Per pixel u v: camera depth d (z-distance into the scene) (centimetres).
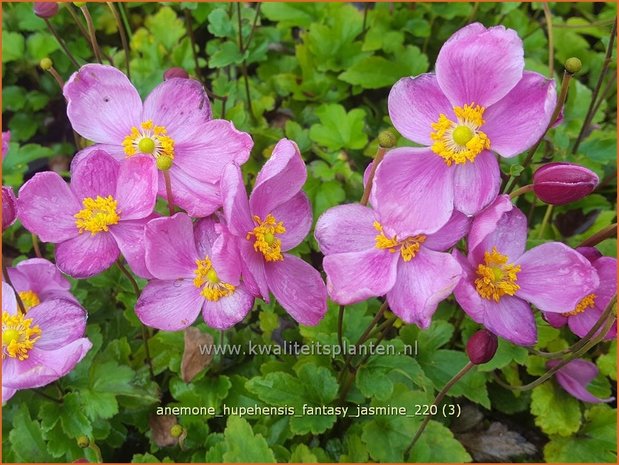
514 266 22
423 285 21
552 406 29
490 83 21
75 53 44
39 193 23
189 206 23
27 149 38
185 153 24
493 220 20
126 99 24
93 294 32
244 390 28
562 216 38
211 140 24
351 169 39
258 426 27
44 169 42
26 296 27
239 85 42
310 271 23
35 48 43
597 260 24
